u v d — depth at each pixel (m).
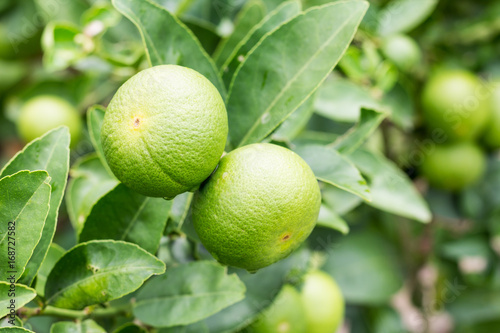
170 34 0.46
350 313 0.78
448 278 0.75
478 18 0.70
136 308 0.48
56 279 0.45
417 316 0.78
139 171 0.40
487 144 0.70
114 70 0.62
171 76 0.40
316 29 0.45
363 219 0.74
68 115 0.68
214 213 0.42
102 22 0.60
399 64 0.62
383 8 0.65
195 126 0.40
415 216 0.59
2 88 0.78
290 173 0.41
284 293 0.56
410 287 0.76
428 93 0.66
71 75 0.74
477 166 0.68
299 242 0.43
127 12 0.45
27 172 0.42
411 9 0.64
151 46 0.46
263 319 0.55
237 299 0.47
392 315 0.74
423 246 0.74
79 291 0.44
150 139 0.40
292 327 0.56
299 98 0.45
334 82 0.61
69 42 0.60
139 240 0.46
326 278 0.61
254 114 0.46
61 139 0.45
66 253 0.44
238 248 0.42
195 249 0.50
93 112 0.49
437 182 0.69
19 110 0.74
